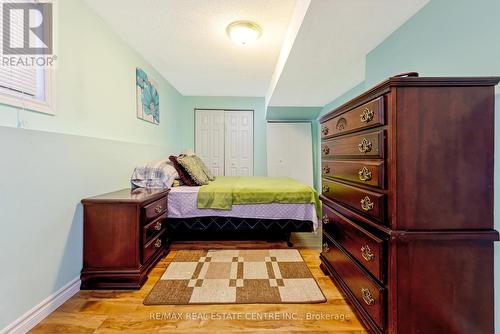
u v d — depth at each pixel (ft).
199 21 7.12
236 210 8.45
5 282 3.99
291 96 12.40
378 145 3.63
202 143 16.29
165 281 6.04
